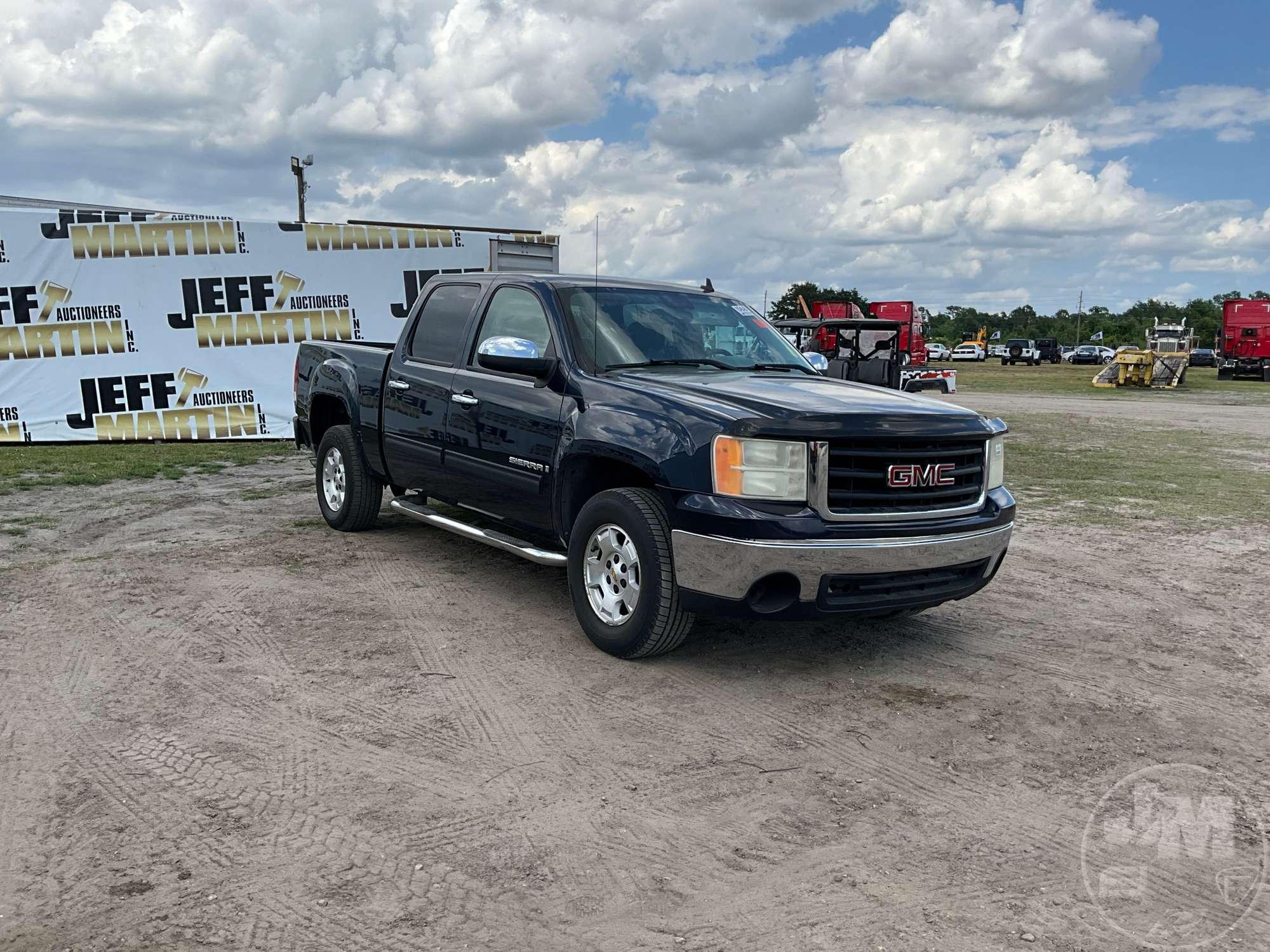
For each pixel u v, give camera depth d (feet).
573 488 16.80
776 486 14.01
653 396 15.48
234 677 14.80
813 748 12.68
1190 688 15.20
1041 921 8.95
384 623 17.58
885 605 14.75
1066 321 490.08
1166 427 64.64
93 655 15.64
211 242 46.24
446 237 49.57
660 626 15.02
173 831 10.25
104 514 27.30
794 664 15.87
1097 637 17.74
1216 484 37.65
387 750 12.37
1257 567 23.58
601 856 9.93
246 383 47.37
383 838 10.20
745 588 14.01
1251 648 17.28
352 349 24.43
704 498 14.20
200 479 34.37
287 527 25.62
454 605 18.71
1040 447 50.55
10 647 15.93
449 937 8.55
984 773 12.06
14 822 10.42
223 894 9.12
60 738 12.53
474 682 14.80
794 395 15.44
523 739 12.76
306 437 26.91
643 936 8.62
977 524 15.20
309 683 14.61
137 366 45.93
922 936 8.68
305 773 11.66
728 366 18.33
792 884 9.50
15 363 44.34
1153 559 24.29
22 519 26.48
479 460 18.86
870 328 66.44
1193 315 475.31
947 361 247.09
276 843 10.04
